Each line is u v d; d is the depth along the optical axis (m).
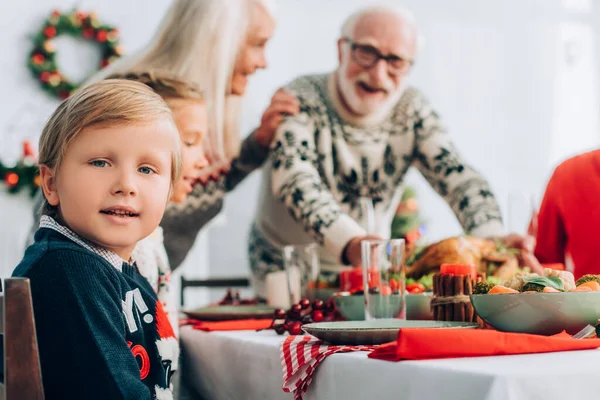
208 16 2.82
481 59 4.56
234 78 2.92
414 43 2.96
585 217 1.73
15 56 3.60
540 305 0.88
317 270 1.59
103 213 0.86
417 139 2.94
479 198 2.76
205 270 3.80
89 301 0.80
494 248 1.46
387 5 2.91
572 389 0.63
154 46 2.78
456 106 4.50
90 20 3.69
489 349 0.74
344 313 1.25
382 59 2.88
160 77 2.74
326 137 2.88
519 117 4.62
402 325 0.98
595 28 4.75
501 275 1.39
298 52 4.11
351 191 2.92
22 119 3.60
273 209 2.98
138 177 0.87
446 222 4.32
